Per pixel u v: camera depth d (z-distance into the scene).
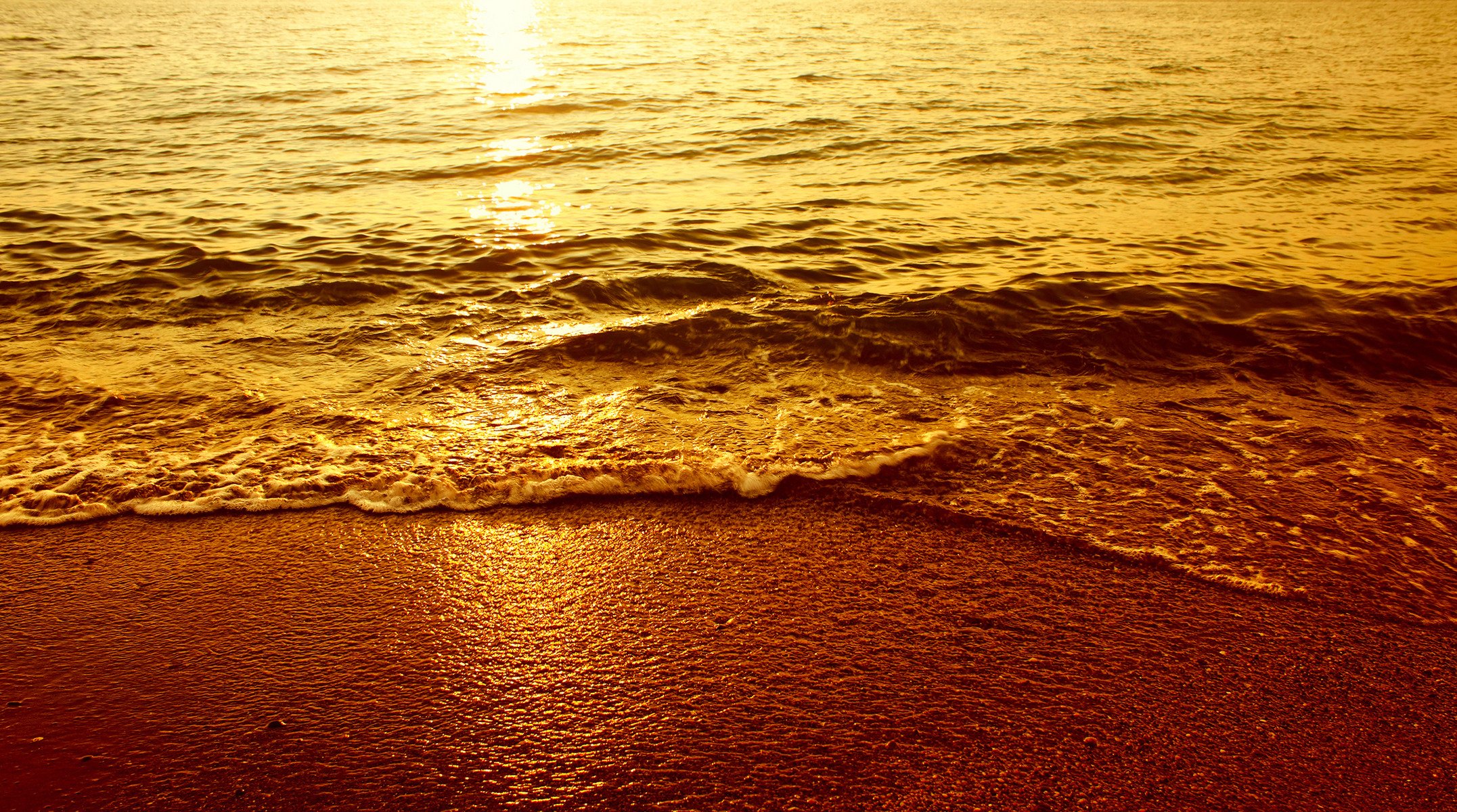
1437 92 16.47
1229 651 2.72
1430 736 2.41
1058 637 2.79
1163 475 3.73
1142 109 13.91
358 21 35.34
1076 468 3.79
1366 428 4.18
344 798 2.22
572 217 7.89
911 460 3.82
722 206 8.32
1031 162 10.17
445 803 2.21
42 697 2.53
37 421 4.11
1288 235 7.31
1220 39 27.95
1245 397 4.50
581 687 2.60
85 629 2.81
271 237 7.26
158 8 40.50
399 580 3.08
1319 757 2.35
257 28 31.23
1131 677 2.62
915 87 16.39
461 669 2.67
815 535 3.33
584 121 13.02
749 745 2.38
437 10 42.56
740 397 4.46
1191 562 3.15
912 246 7.01
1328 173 9.69
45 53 22.27
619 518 3.44
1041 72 18.77
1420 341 5.11
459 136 11.93
